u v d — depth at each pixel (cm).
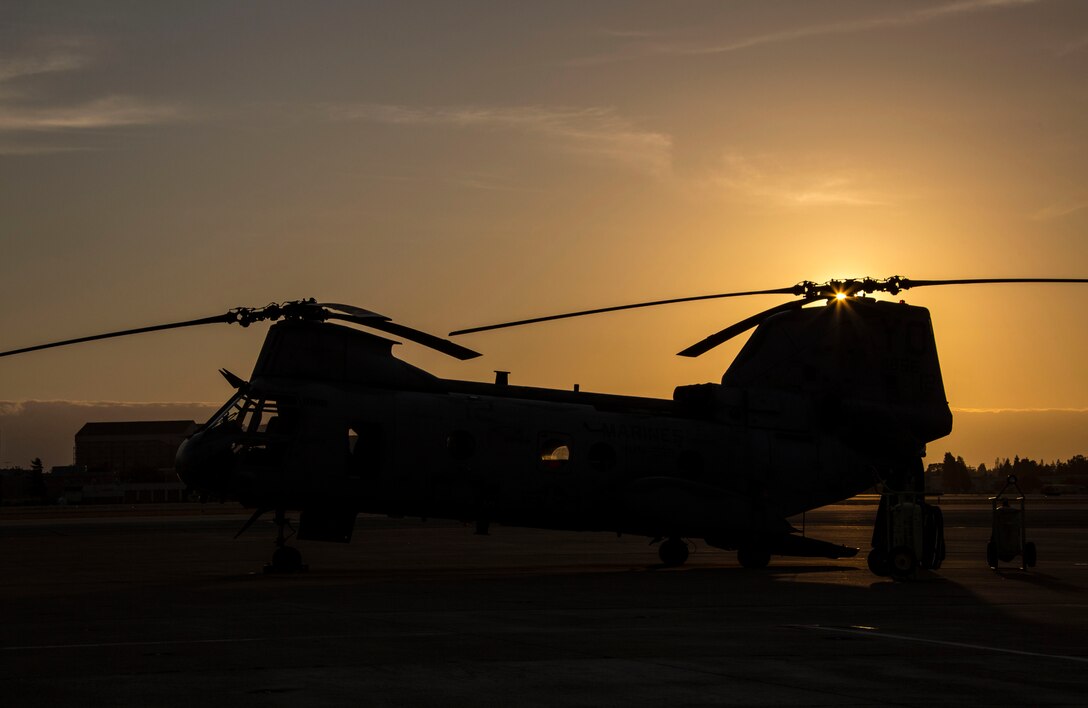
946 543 3806
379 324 2269
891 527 2241
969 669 1055
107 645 1181
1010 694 934
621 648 1177
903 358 2758
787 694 927
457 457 2377
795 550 2567
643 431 2545
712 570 2505
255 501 2275
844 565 2741
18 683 955
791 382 2725
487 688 945
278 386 2284
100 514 9650
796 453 2659
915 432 2733
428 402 2386
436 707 866
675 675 1012
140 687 938
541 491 2439
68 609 1555
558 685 960
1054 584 2102
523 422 2448
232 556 3183
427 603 1653
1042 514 7456
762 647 1193
